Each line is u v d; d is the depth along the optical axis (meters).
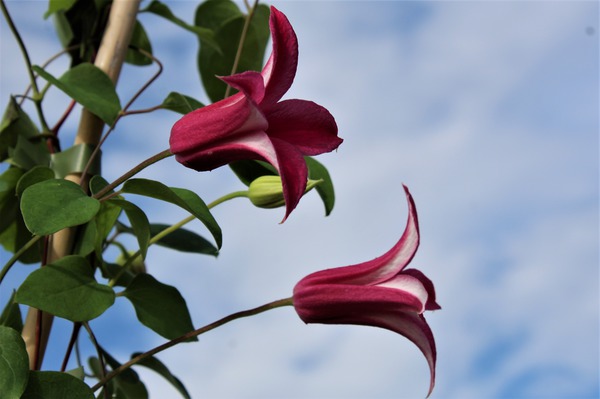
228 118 0.42
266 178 0.49
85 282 0.46
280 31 0.41
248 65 0.66
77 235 0.52
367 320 0.45
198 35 0.61
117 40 0.56
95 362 0.60
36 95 0.57
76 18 0.59
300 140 0.43
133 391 0.55
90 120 0.54
